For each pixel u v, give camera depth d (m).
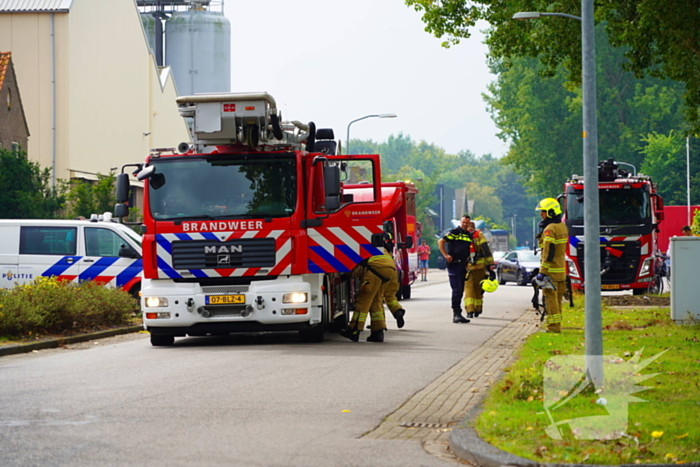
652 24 30.09
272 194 20.42
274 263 20.25
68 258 29.64
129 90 78.12
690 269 23.23
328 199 19.88
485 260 27.89
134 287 29.59
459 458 9.23
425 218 122.12
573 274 38.56
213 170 20.55
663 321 23.62
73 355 19.20
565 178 92.81
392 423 11.13
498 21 34.25
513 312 31.34
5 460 9.06
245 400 12.73
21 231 29.78
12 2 66.88
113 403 12.52
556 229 21.47
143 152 81.31
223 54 99.69
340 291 23.52
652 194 38.47
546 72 35.12
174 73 98.88
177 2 101.25
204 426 10.91
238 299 20.14
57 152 66.62
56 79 66.50
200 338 23.27
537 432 9.60
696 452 8.57
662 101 90.62
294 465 8.95
